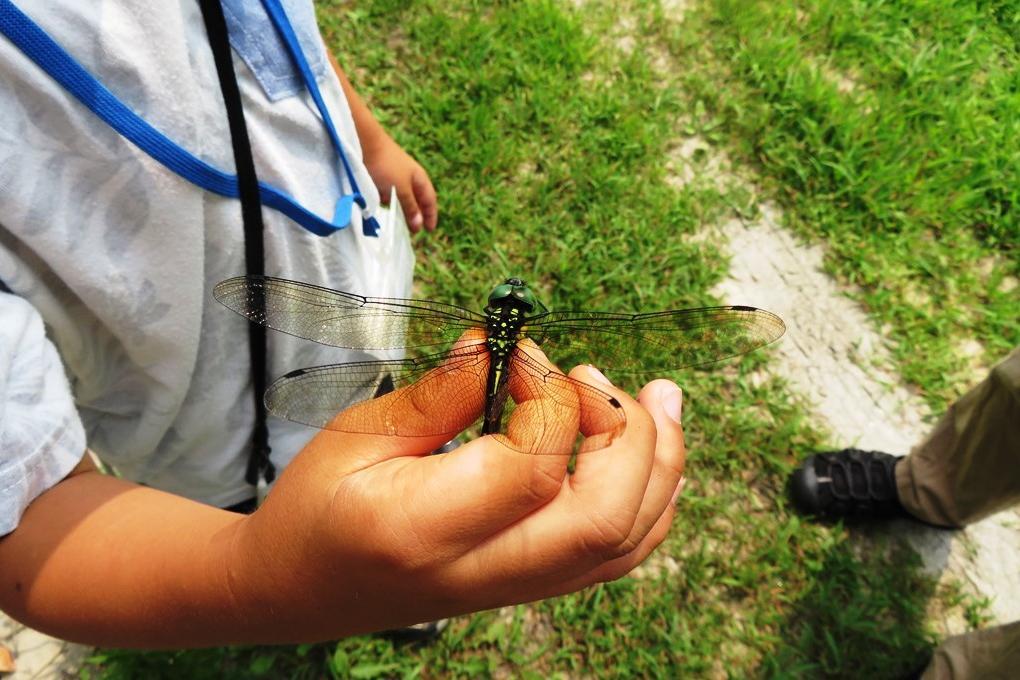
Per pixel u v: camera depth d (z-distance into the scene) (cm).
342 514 8
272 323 11
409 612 8
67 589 9
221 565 8
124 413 12
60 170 9
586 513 8
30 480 9
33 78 8
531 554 8
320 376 12
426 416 9
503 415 11
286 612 8
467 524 8
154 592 9
